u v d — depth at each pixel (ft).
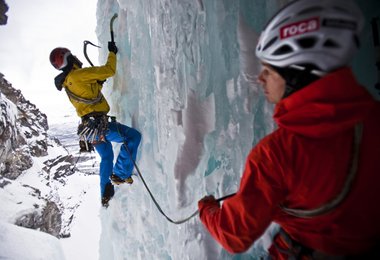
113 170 10.25
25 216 41.78
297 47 2.76
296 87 2.89
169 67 7.88
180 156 7.48
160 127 8.44
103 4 11.64
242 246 3.31
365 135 2.77
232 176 7.02
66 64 9.55
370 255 3.01
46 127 95.04
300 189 2.90
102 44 11.92
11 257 19.51
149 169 9.85
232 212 3.24
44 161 83.51
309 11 2.70
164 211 9.14
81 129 9.82
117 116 11.41
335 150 2.75
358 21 2.72
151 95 9.50
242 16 6.40
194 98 7.34
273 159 2.94
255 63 6.26
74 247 70.85
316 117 2.69
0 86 67.05
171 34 7.69
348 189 2.75
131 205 10.98
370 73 5.36
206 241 7.12
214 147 7.32
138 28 9.57
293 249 3.39
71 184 90.17
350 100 2.65
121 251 11.94
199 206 4.14
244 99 6.49
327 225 2.97
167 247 9.02
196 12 7.10
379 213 2.88
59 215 56.95
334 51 2.65
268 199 3.05
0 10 30.37
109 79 11.78
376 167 2.79
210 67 7.21
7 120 45.37
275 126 6.15
